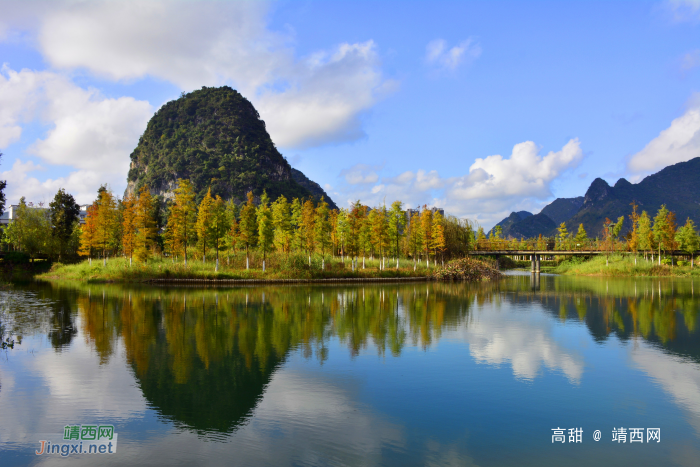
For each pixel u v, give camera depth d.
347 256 76.00
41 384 13.82
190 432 10.47
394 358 17.17
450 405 12.34
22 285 47.75
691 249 79.31
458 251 78.62
